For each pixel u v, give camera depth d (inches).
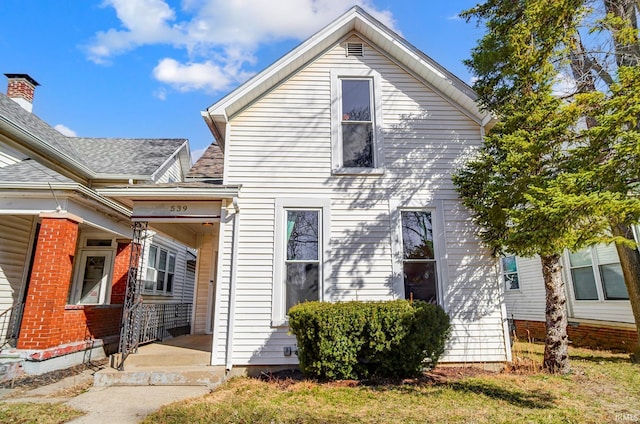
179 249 629.0
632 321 363.6
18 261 349.4
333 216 294.7
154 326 365.1
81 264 434.6
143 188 272.8
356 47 332.5
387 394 206.2
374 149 312.5
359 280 284.0
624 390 215.8
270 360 265.4
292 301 279.3
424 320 239.6
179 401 198.7
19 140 368.8
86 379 255.9
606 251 400.5
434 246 296.5
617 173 186.2
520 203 241.9
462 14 305.1
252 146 302.2
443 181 307.4
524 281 535.2
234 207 279.0
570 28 250.5
